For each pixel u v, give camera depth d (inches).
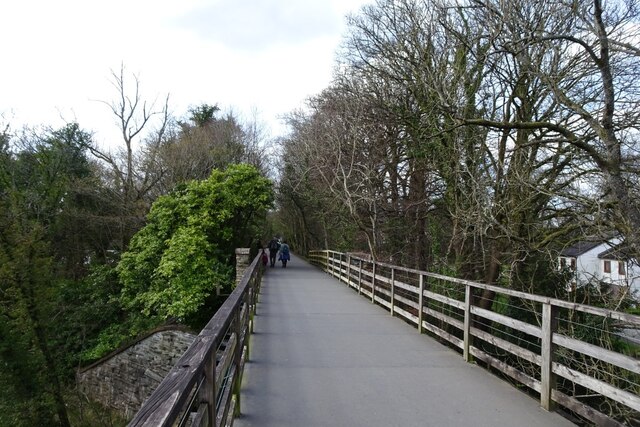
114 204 1008.2
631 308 317.7
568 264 412.8
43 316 593.0
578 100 375.2
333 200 863.1
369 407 196.5
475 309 271.1
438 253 619.5
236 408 184.2
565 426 176.7
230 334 190.4
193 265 683.4
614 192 265.9
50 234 911.7
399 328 381.4
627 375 240.4
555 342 193.5
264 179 890.7
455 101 422.9
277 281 796.6
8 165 848.9
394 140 688.4
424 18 530.9
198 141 1221.7
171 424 67.8
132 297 784.3
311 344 319.9
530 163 403.2
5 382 571.8
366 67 692.7
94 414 668.7
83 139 1059.9
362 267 628.1
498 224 373.1
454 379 240.1
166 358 627.8
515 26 337.7
